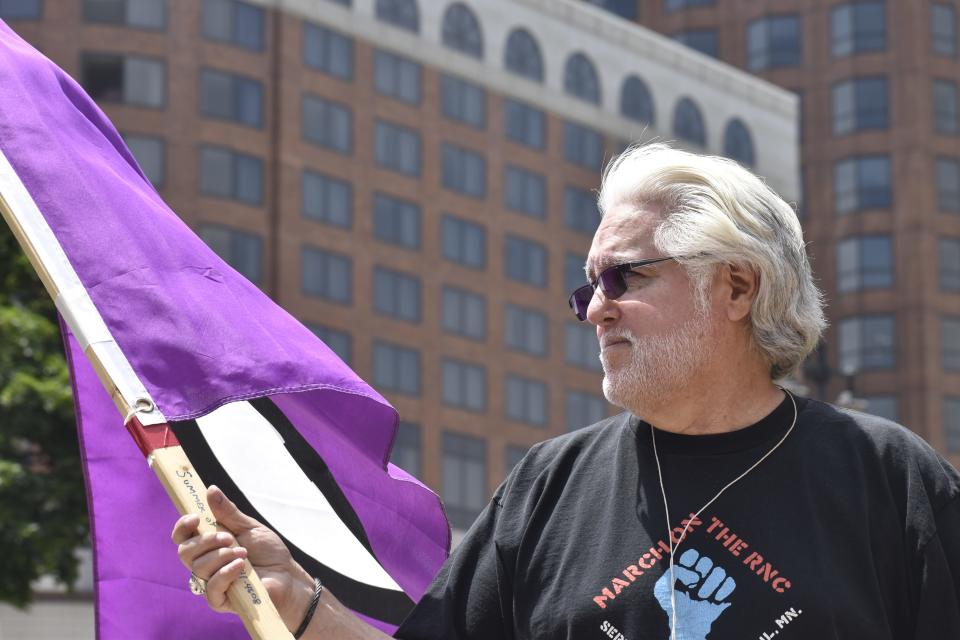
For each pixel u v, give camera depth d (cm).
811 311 462
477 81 7031
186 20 6334
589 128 7362
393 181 6725
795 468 445
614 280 456
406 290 6706
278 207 6400
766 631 421
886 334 8725
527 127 7162
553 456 483
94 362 481
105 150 540
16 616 5622
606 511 455
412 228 6756
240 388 482
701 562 433
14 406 2423
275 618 429
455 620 474
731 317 452
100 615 543
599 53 7450
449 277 6831
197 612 550
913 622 435
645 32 7612
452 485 6688
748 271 451
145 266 498
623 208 461
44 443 2459
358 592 562
